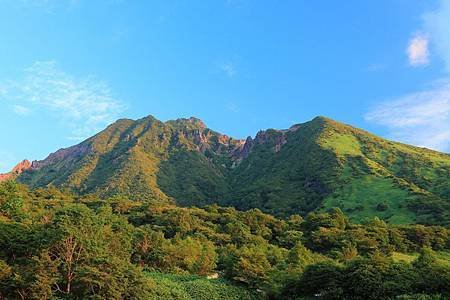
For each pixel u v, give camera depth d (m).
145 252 100.19
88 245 64.94
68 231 63.44
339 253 107.00
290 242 133.50
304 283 78.94
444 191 197.00
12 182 100.81
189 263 99.94
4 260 61.00
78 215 71.31
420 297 63.94
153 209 169.88
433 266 72.88
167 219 150.62
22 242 65.38
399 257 113.69
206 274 98.44
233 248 112.19
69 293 59.19
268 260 103.00
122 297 61.56
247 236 134.12
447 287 67.12
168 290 74.69
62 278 60.38
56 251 63.81
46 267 58.62
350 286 73.88
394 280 71.44
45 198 188.50
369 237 120.62
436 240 126.25
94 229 70.94
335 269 77.62
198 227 144.50
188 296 77.50
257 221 159.25
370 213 182.00
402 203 182.38
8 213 93.12
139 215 162.88
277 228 154.75
